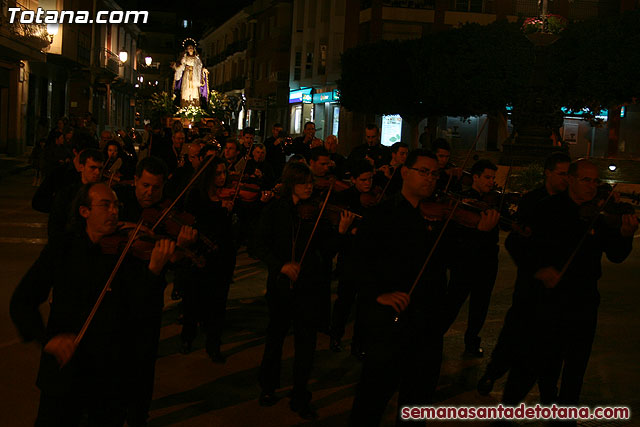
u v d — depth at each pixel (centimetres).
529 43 3173
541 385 472
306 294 507
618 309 873
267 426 480
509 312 518
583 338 449
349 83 3878
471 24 3281
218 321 613
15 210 1595
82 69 4334
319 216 505
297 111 5656
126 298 367
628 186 2561
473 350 665
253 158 997
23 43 2936
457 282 620
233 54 7569
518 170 2214
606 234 449
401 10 4403
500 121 3519
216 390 547
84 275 358
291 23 6050
